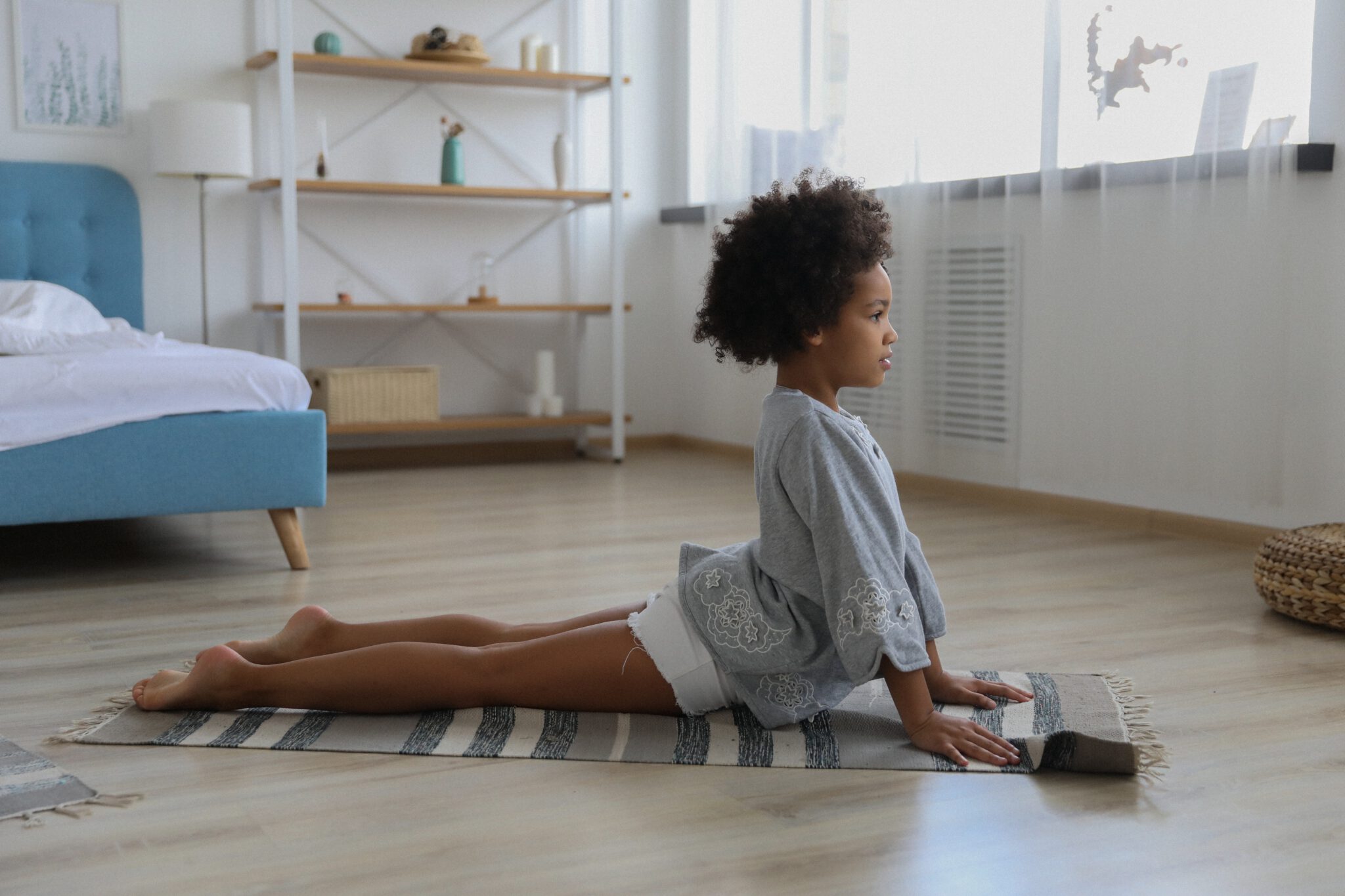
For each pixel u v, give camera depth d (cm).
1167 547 271
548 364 444
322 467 252
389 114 434
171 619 209
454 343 452
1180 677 173
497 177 452
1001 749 136
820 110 373
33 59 385
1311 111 255
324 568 253
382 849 115
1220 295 268
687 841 117
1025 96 309
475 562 258
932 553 265
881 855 114
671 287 477
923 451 346
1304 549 203
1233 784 131
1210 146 266
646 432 480
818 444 134
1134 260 286
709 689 144
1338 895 106
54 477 235
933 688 156
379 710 151
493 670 148
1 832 118
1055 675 171
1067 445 303
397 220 439
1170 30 272
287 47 383
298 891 106
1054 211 300
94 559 262
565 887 107
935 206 333
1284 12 254
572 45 457
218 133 375
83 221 389
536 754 139
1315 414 260
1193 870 111
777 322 135
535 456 456
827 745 141
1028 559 259
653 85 472
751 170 403
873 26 346
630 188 472
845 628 131
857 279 135
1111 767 133
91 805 125
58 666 180
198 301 413
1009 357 321
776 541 137
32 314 307
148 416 241
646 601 157
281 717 152
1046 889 107
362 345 438
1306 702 161
